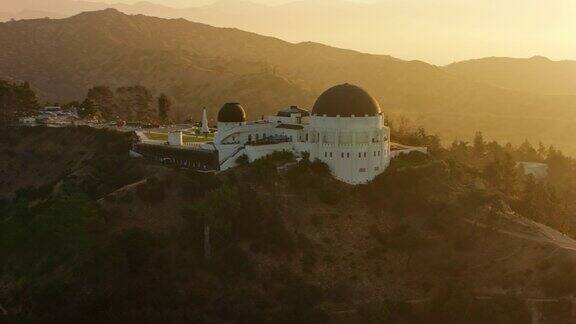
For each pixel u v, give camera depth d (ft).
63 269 477.77
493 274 496.23
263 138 635.66
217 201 502.38
